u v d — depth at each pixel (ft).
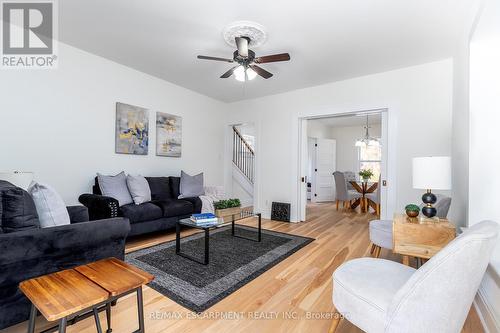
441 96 10.94
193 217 9.07
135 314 5.43
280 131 16.06
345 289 4.13
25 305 4.36
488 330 4.95
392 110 12.06
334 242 10.91
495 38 6.10
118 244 5.66
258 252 9.46
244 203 21.11
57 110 10.02
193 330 4.96
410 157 11.60
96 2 7.41
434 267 3.14
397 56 10.60
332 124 26.21
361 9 7.47
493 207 6.04
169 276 7.29
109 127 11.75
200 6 7.46
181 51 10.59
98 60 11.25
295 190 15.38
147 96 13.34
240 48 8.26
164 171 14.34
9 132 8.86
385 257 9.12
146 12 7.84
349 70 12.19
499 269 4.81
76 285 3.79
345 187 19.48
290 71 12.34
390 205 12.01
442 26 8.26
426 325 3.26
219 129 18.12
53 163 9.93
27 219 4.64
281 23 8.23
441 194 9.96
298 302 6.03
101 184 10.50
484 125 6.17
